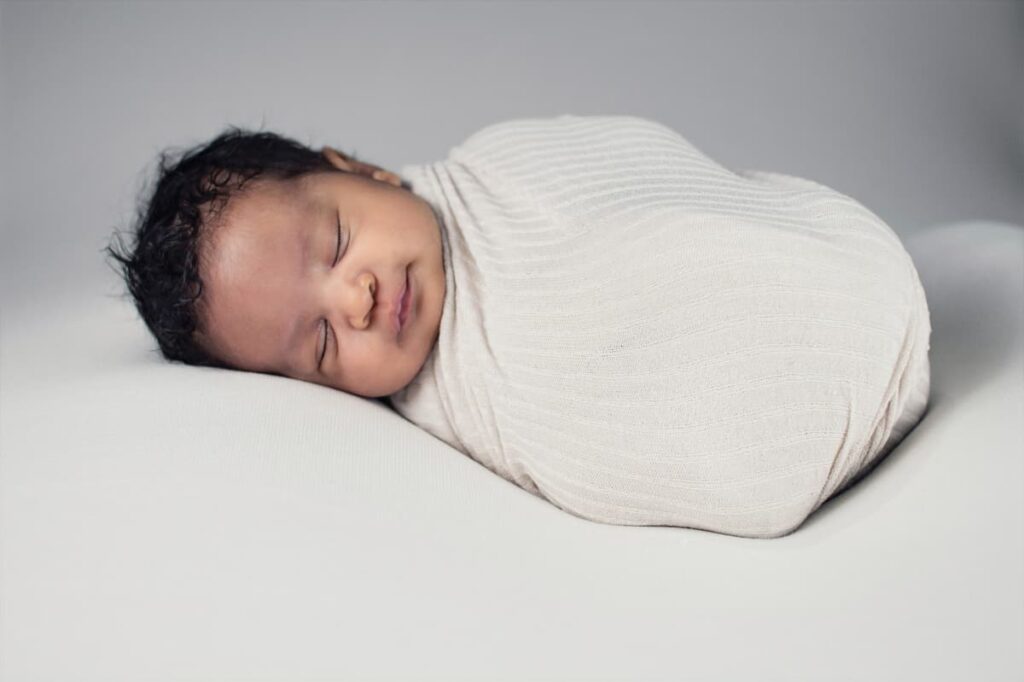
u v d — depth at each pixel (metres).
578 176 1.41
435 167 1.58
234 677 0.96
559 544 1.17
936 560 1.08
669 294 1.24
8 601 1.02
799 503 1.22
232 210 1.40
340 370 1.39
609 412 1.25
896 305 1.26
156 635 0.99
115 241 2.39
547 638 1.02
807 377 1.21
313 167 1.47
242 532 1.08
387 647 0.99
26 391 1.37
